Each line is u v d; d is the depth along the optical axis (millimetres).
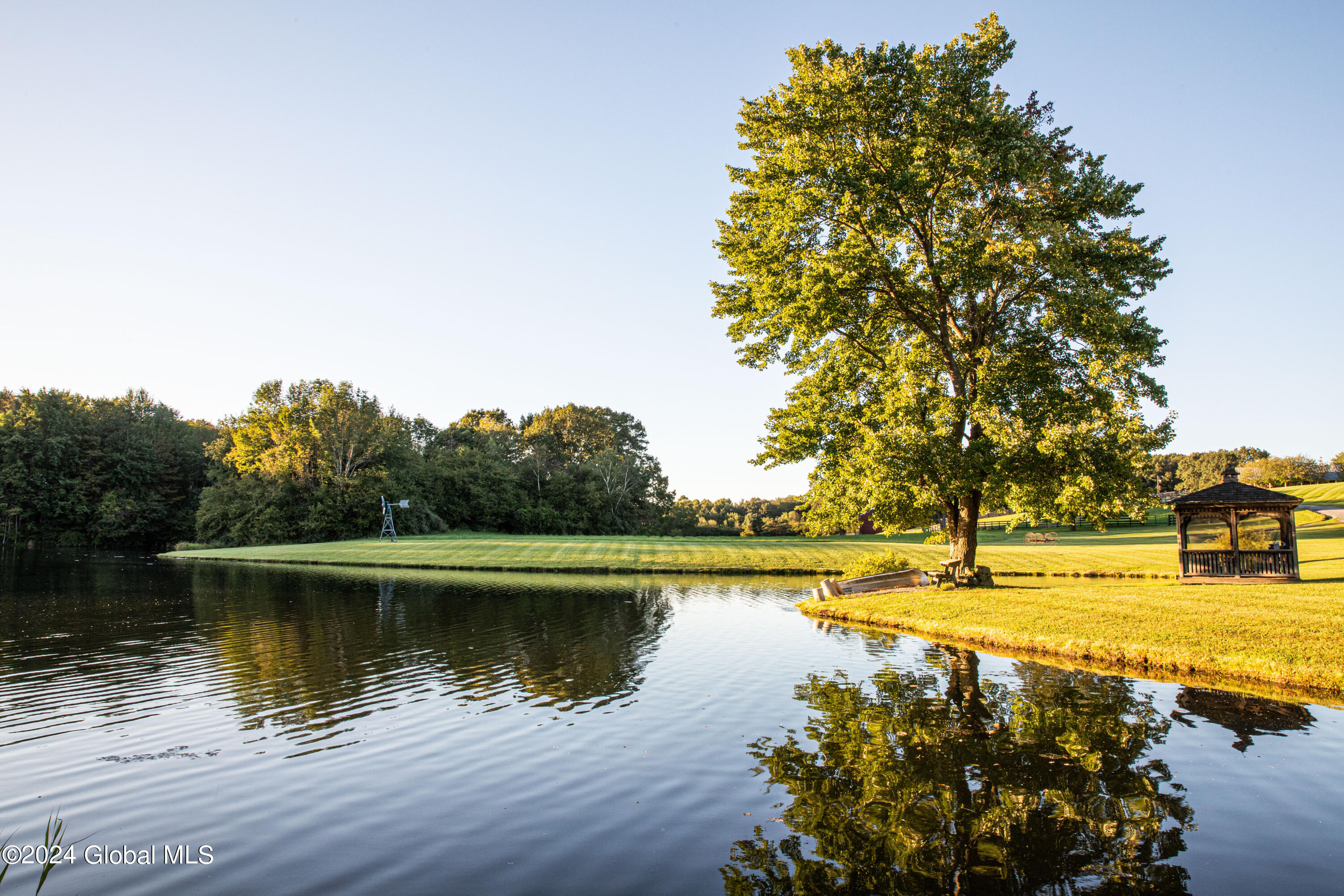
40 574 37562
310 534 67625
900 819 7109
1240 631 14570
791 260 22031
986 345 22969
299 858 6422
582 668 14508
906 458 20812
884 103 20547
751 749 9359
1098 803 7445
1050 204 22125
